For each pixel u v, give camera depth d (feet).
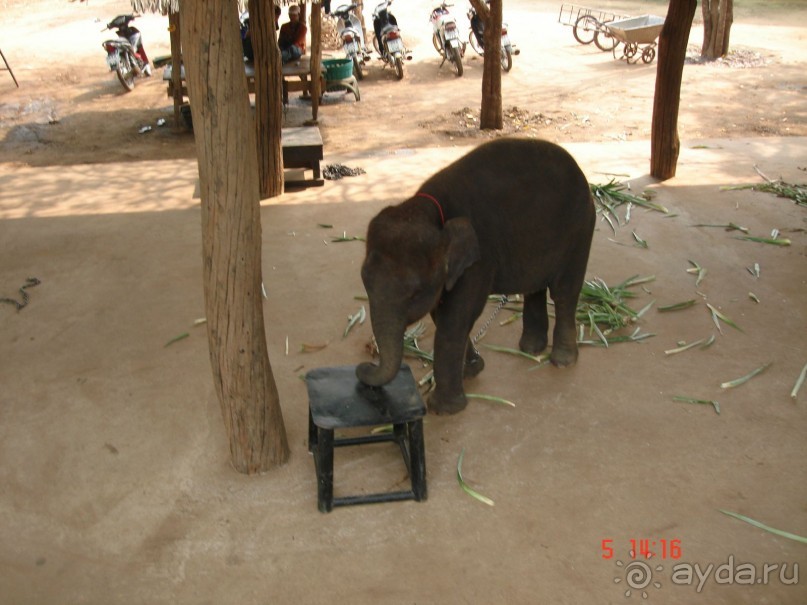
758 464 12.91
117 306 18.57
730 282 19.35
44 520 11.91
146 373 15.79
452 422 14.05
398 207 11.94
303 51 39.91
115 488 12.57
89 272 20.38
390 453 13.38
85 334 17.33
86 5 69.87
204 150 10.75
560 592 10.50
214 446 13.56
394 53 45.98
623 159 29.27
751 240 21.67
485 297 13.35
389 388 12.09
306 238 22.30
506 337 17.06
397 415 11.43
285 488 12.51
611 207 23.99
